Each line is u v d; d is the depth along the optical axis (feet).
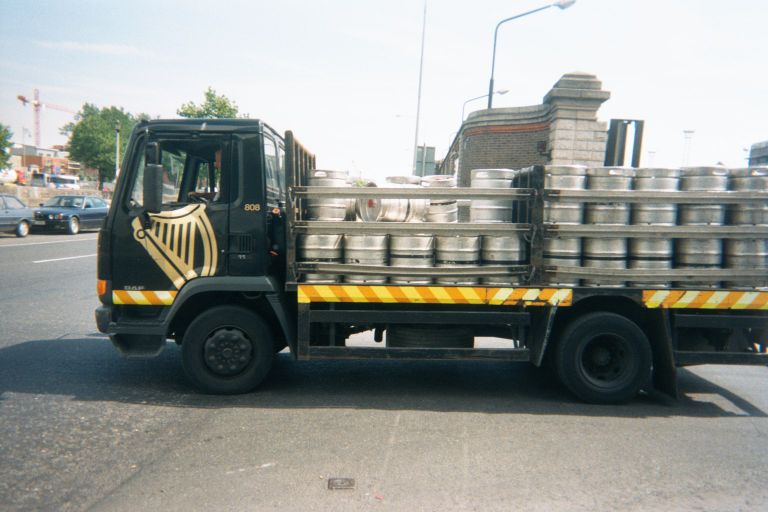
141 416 14.75
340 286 15.99
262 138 16.37
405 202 16.39
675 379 16.34
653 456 12.76
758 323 16.14
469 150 42.75
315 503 10.31
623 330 16.28
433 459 12.33
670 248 16.17
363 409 15.61
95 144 298.35
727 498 10.82
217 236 16.24
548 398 17.06
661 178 16.08
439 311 16.31
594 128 33.78
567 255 16.11
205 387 16.58
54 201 78.18
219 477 11.30
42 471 11.50
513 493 10.83
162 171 15.74
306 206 16.57
